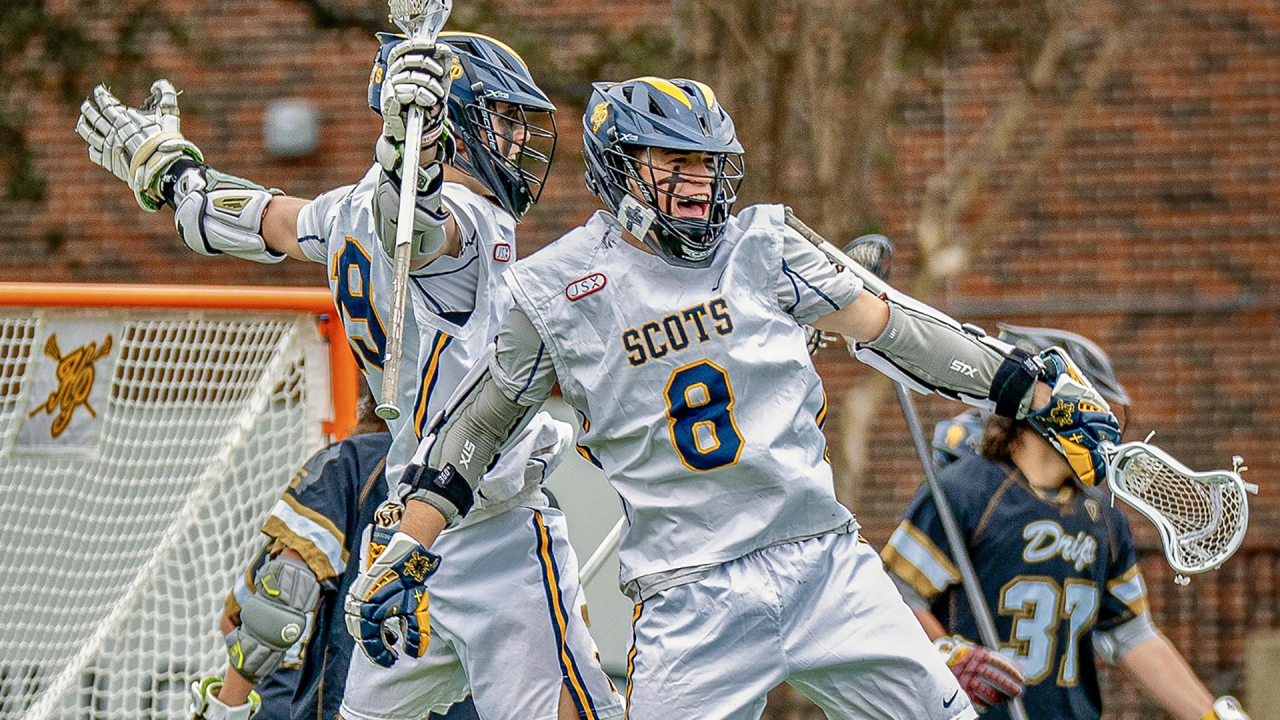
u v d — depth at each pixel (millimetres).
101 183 45125
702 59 28031
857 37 28609
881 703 13133
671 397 12828
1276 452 44125
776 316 13180
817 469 13133
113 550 19953
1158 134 44469
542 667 14992
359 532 16219
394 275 12375
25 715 19953
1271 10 44500
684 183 12789
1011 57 42906
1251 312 44281
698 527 12938
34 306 19750
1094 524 17047
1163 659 17953
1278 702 31797
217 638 19812
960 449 17734
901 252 42812
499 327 14406
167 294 19484
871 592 13164
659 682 12938
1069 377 13891
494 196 14883
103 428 20016
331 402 19766
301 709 16719
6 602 20047
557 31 42344
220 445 19859
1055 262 44406
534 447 14914
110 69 36656
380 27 34438
